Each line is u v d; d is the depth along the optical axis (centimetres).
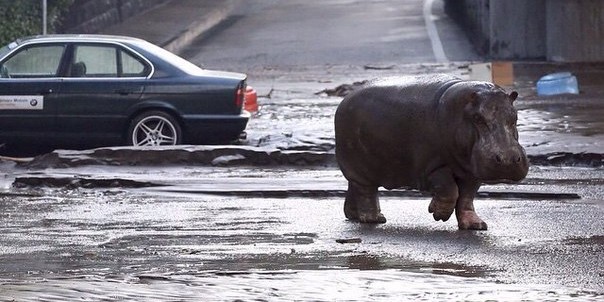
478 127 2492
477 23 9950
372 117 2700
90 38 4522
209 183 3591
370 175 2769
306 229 2720
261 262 2250
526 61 9125
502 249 2370
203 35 11244
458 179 2644
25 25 8162
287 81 7962
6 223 2897
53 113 4456
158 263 2264
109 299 1831
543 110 5794
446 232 2634
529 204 3116
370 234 2622
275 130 5050
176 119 4494
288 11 12850
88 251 2445
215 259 2303
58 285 1952
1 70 4494
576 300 1809
